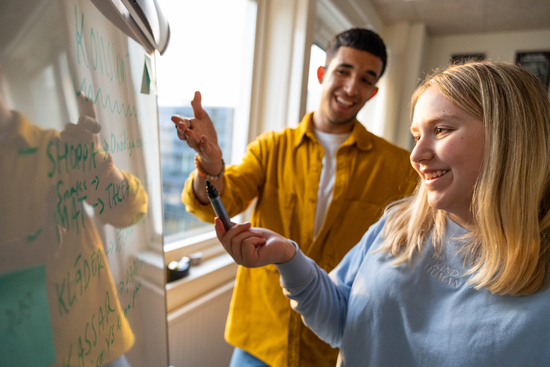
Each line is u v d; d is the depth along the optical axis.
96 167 0.34
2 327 0.23
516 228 0.46
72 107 0.30
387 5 2.65
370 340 0.59
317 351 1.03
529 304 0.45
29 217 0.25
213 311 1.33
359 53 1.07
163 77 1.27
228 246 0.58
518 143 0.45
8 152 0.23
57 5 0.28
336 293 0.72
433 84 0.52
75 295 0.31
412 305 0.55
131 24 0.43
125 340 0.41
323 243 1.11
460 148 0.48
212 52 1.50
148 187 0.50
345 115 1.13
